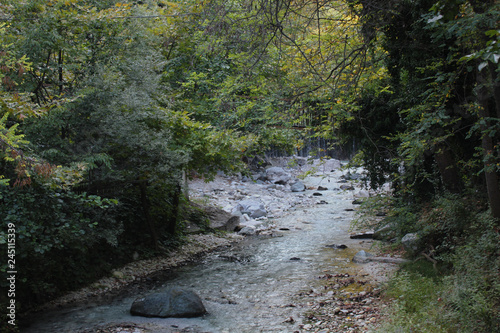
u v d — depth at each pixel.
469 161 7.87
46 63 8.08
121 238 10.98
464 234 8.02
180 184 12.15
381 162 11.02
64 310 7.82
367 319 6.70
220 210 16.05
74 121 8.32
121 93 8.66
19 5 7.79
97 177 8.77
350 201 20.11
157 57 10.59
